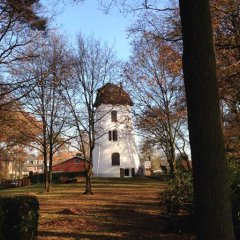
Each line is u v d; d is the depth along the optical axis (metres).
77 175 61.34
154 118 32.59
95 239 12.43
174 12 16.94
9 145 36.91
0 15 20.95
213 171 5.79
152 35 21.56
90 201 25.44
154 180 51.19
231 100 18.39
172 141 31.62
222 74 15.89
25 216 9.06
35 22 21.86
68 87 33.78
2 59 22.27
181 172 13.69
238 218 9.35
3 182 61.22
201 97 5.98
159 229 13.72
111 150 61.75
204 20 6.14
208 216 5.71
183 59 6.29
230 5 15.12
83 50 34.56
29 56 23.94
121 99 35.66
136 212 18.78
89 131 34.25
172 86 32.41
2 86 22.31
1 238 8.38
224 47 15.12
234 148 19.61
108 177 59.09
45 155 36.31
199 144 5.91
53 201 25.97
